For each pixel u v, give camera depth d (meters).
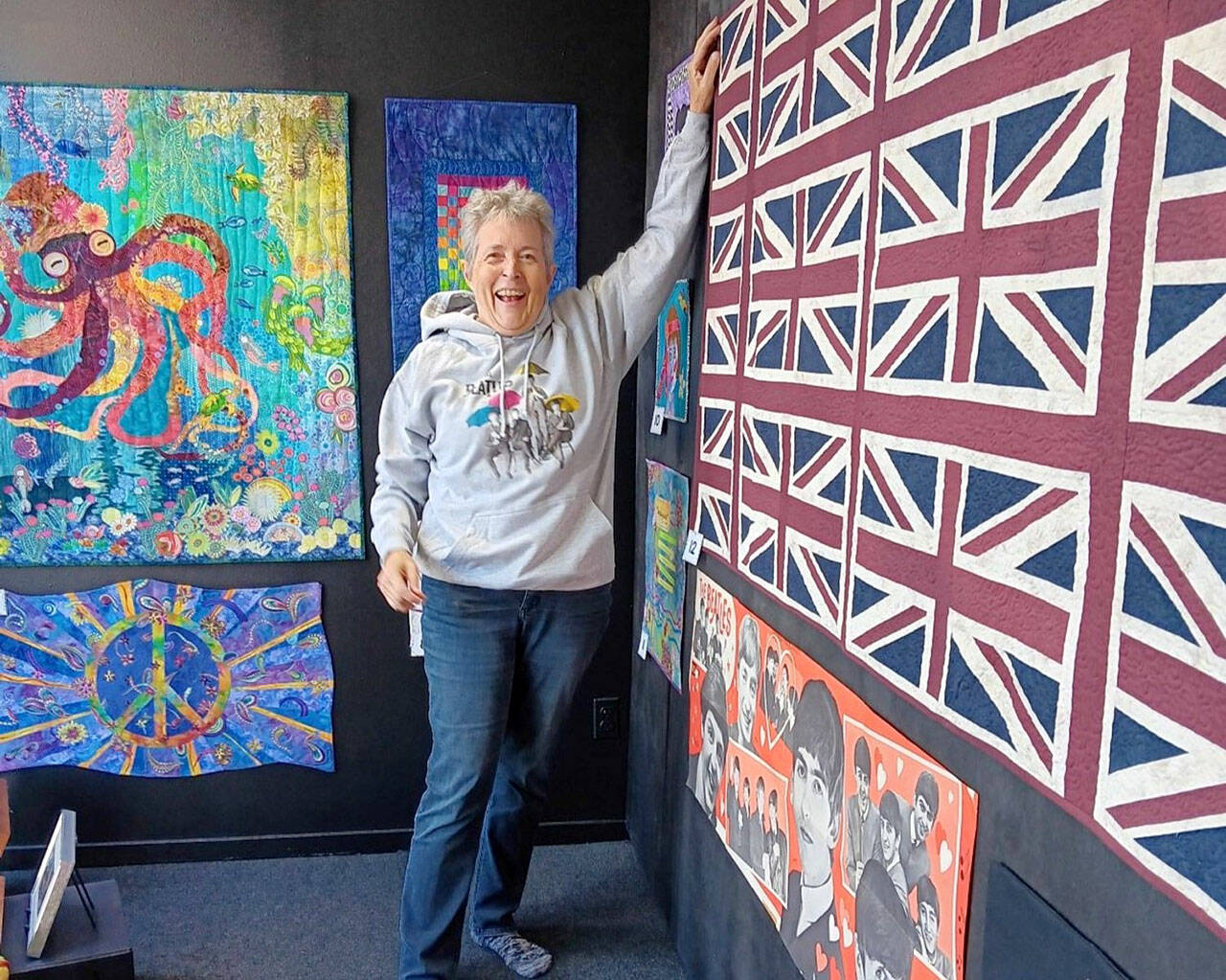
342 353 2.27
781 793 1.41
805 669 1.30
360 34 2.19
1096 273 0.70
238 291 2.22
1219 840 0.60
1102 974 0.71
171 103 2.14
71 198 2.14
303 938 2.13
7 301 2.16
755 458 1.46
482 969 2.04
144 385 2.22
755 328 1.45
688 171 1.73
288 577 2.35
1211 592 0.60
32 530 2.24
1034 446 0.78
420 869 1.86
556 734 1.96
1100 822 0.71
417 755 2.46
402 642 2.40
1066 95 0.73
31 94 2.11
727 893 1.70
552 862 2.45
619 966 2.04
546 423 1.76
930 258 0.94
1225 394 0.59
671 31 2.04
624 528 2.43
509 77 2.25
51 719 2.31
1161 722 0.64
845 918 1.19
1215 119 0.59
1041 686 0.77
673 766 2.06
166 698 2.34
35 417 2.20
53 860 1.95
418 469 1.85
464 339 1.79
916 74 0.96
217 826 2.42
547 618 1.84
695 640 1.84
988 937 0.88
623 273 1.81
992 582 0.84
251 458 2.28
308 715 2.40
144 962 2.04
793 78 1.29
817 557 1.23
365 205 2.25
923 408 0.95
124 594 2.29
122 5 2.12
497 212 1.71
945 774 0.95
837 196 1.15
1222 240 0.59
